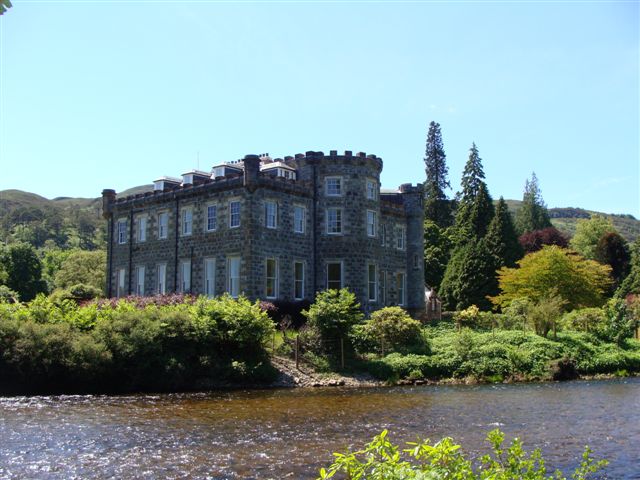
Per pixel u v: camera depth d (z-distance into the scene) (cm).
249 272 4312
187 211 4894
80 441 1817
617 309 4422
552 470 1514
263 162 5281
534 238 8412
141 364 3052
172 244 4941
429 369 3534
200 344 3297
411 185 5706
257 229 4378
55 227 15288
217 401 2662
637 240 7462
